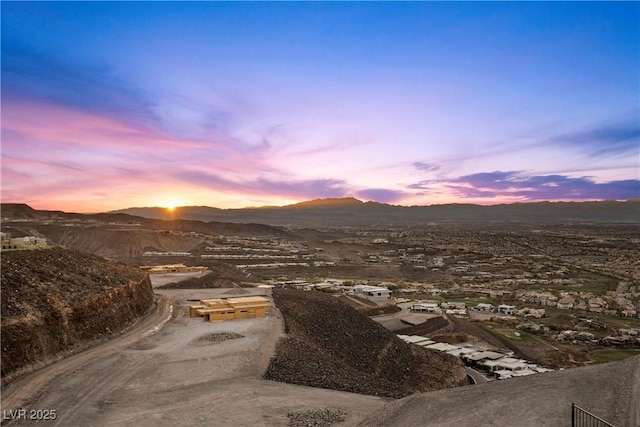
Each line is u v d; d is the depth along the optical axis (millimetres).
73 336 39188
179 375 34250
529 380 28562
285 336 48625
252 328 49969
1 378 30281
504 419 23219
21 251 47250
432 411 25594
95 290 46469
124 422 26297
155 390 31219
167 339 44500
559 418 22797
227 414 27562
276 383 33781
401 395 36969
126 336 45000
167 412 27766
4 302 35312
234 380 33531
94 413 27375
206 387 32000
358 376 42219
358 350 57812
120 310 48719
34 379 31578
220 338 44562
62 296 41031
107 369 34656
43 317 36719
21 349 33031
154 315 55781
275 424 26219
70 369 33969
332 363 44312
